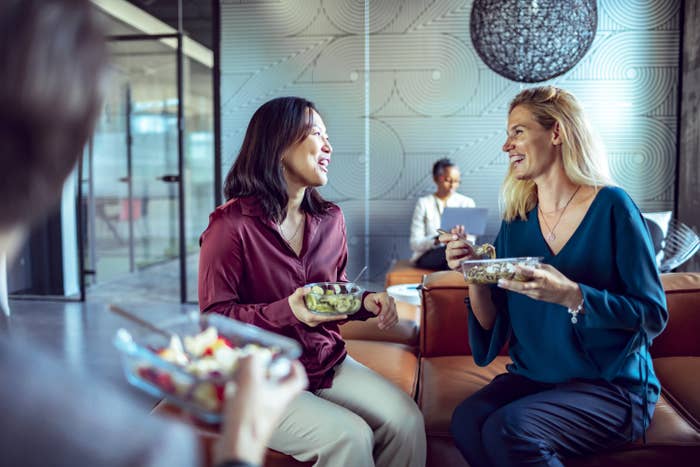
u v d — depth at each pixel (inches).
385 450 66.2
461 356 96.6
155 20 234.5
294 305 61.4
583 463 63.5
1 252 19.5
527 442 59.4
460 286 97.4
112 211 280.4
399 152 224.1
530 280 60.4
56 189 19.6
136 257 299.4
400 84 221.9
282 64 225.3
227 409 25.2
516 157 69.2
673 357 90.0
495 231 221.5
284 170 71.7
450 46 219.0
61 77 18.5
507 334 74.9
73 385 17.9
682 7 206.4
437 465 72.8
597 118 213.3
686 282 91.7
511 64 135.3
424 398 80.4
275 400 26.1
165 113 269.7
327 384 69.0
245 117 227.9
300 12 223.6
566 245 67.3
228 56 227.0
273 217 69.7
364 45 222.2
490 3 132.6
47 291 250.7
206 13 230.4
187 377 28.5
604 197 65.6
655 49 209.6
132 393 123.5
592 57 212.4
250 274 69.6
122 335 32.7
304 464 63.4
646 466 63.9
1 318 56.4
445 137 221.6
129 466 16.9
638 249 63.4
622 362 63.3
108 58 20.1
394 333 113.8
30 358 18.0
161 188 293.6
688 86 202.2
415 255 201.9
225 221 68.3
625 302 61.2
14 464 16.0
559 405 62.3
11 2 18.0
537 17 129.4
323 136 72.0
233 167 72.6
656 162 212.4
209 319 35.6
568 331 65.6
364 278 228.2
